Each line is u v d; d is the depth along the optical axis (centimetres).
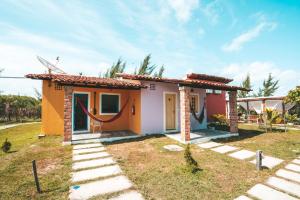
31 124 1905
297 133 1193
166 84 1138
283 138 1009
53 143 839
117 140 919
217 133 1080
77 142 834
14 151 745
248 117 2080
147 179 459
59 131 1047
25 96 2772
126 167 543
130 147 778
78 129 1093
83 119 1111
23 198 373
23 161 595
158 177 470
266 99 1941
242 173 502
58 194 388
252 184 436
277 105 1927
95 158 626
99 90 1137
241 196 380
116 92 1189
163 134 1064
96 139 880
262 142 902
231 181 451
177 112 1173
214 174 493
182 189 407
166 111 1144
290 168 543
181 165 552
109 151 714
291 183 441
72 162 585
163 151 715
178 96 1184
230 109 1092
